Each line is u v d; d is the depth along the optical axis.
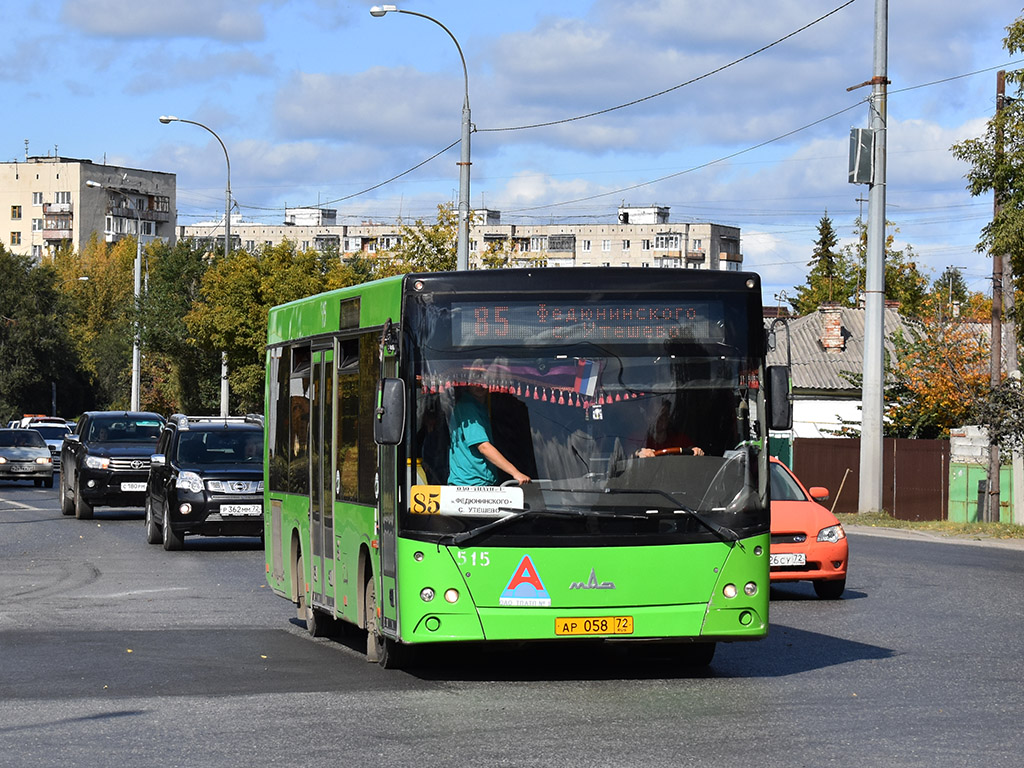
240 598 21.88
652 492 13.41
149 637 17.47
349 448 15.56
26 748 10.80
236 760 10.31
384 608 14.09
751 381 13.73
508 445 13.40
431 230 72.56
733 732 11.26
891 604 21.23
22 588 23.33
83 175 193.88
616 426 13.48
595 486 13.37
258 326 68.69
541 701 12.80
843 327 80.75
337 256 101.56
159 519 31.69
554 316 13.58
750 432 13.67
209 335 69.94
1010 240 38.53
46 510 45.66
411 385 13.45
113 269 164.12
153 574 25.70
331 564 16.38
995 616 19.62
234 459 31.84
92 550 30.98
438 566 13.26
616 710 12.30
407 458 13.38
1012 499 45.31
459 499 13.31
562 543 13.26
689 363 13.66
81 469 40.41
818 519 22.30
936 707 12.41
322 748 10.70
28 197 196.25
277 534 19.39
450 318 13.52
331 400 16.38
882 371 43.19
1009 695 13.05
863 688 13.48
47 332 136.62
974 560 29.67
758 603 13.55
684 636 13.38
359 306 15.26
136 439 41.97
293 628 18.39
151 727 11.60
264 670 14.77
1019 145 39.25
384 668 14.84
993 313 48.38
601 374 13.53
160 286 78.75
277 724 11.70
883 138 42.38
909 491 52.78
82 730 11.51
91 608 20.53
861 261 117.31
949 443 51.88
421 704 12.65
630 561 13.30
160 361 101.00
